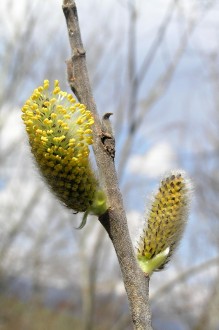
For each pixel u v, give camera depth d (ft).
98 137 0.84
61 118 0.82
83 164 0.83
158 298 3.46
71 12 0.87
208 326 3.92
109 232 0.84
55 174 0.83
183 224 0.88
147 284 0.84
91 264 3.67
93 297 3.65
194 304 3.91
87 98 0.85
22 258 4.89
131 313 0.83
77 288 4.75
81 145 0.83
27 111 0.83
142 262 0.86
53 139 0.82
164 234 0.87
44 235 4.75
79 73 0.86
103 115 0.85
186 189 0.89
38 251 4.80
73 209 0.84
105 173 0.84
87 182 0.83
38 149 0.82
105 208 0.84
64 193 0.83
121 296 4.03
